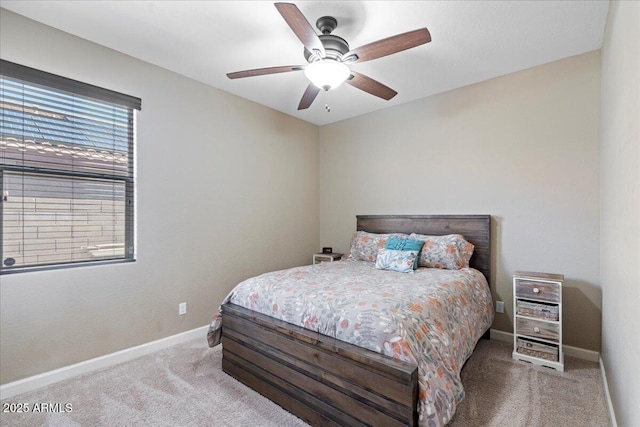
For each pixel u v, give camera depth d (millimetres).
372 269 2875
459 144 3277
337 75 2086
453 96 3316
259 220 3711
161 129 2814
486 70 2893
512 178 2949
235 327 2223
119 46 2469
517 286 2557
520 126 2906
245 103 3555
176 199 2922
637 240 1215
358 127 4141
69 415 1832
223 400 1979
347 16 2090
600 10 2020
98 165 2471
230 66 2797
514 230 2939
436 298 1947
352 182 4211
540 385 2143
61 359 2238
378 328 1553
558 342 2379
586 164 2580
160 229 2807
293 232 4164
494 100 3049
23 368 2084
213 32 2281
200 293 3111
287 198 4082
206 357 2607
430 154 3486
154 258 2764
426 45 2463
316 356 1705
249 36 2332
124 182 2621
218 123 3275
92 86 2389
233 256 3420
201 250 3121
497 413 1832
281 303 2020
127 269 2588
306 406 1762
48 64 2189
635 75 1236
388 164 3846
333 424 1627
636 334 1232
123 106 2592
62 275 2248
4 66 2004
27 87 2139
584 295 2578
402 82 3139
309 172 4422
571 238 2648
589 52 2566
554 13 2059
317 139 4586
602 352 2357
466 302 2277
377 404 1446
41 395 2037
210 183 3203
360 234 3766
